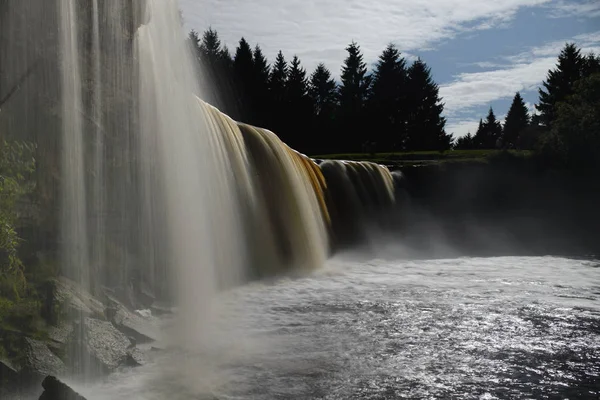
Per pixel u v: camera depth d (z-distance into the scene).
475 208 31.33
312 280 16.22
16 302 6.89
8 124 7.65
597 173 32.00
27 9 8.07
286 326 10.47
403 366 8.29
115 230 9.94
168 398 6.64
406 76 98.50
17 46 7.89
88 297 8.21
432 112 96.88
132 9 10.79
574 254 26.53
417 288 15.02
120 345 7.72
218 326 10.32
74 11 9.05
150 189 11.27
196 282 12.56
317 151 82.19
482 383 7.68
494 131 130.12
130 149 10.63
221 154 14.98
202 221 13.27
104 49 9.90
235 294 13.53
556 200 31.88
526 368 8.34
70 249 8.61
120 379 7.14
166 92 12.58
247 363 8.15
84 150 9.17
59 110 8.56
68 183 8.70
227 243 14.45
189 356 8.30
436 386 7.51
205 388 7.04
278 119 78.88
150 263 11.01
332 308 12.18
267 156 17.75
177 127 12.80
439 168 31.59
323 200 22.48
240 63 78.62
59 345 6.78
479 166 31.78
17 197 7.37
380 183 28.00
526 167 32.09
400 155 40.81
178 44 13.80
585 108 34.03
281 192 17.86
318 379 7.61
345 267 19.77
